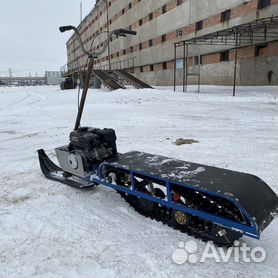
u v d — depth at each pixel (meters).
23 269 2.37
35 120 10.44
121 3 43.75
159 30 33.28
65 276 2.27
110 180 3.36
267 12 18.91
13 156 5.91
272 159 4.92
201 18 25.69
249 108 11.01
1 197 3.84
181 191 2.75
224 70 23.62
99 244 2.68
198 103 13.30
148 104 13.65
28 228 3.02
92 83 28.64
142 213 3.22
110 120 9.55
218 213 2.53
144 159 3.30
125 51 44.56
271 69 19.19
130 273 2.28
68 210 3.39
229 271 2.29
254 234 2.26
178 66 30.03
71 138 3.83
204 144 6.01
